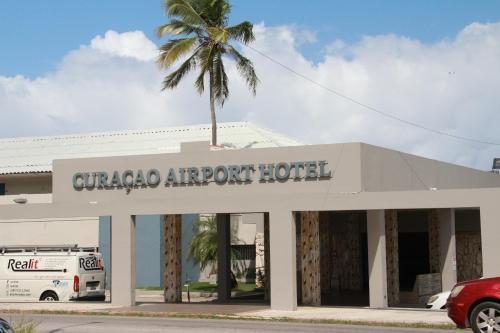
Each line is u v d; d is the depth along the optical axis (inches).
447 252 1011.3
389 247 1008.2
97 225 1487.5
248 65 1387.8
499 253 812.0
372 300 908.0
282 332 665.6
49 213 1031.6
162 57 1341.0
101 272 1142.3
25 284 1098.7
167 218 1095.6
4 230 1547.7
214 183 983.0
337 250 1321.4
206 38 1385.3
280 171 946.7
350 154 912.9
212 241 1472.7
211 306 986.7
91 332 674.2
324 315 840.9
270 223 916.6
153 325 737.6
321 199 896.9
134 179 1023.0
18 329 616.1
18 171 1685.5
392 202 866.1
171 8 1350.9
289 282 903.1
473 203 828.0
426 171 1149.1
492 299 557.3
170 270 1088.8
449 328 697.0
